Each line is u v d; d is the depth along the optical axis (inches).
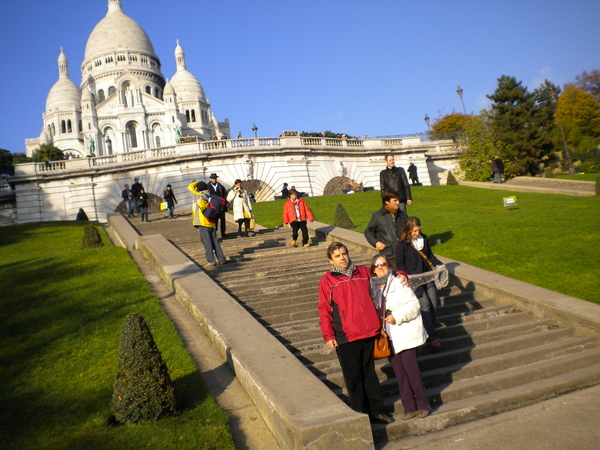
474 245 504.7
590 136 2253.9
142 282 410.9
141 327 227.3
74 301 370.9
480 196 975.6
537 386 246.8
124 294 381.4
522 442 198.4
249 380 235.6
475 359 277.0
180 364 265.0
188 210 1107.9
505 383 252.4
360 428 190.1
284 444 196.1
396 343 221.6
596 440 194.1
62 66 4227.4
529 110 1989.4
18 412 229.3
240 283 391.5
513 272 419.2
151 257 487.2
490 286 360.2
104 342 300.8
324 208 925.2
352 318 213.2
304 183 1492.4
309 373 229.0
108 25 3882.9
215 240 457.4
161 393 220.8
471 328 310.5
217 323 294.4
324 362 258.4
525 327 311.3
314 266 437.7
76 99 3934.5
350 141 1657.2
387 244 327.3
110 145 3351.4
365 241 491.5
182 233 697.0
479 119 1899.6
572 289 371.9
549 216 632.4
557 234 518.6
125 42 3814.0
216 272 428.8
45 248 776.9
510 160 1925.4
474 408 227.3
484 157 1808.6
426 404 218.5
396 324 222.8
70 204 1485.0
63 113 3850.9
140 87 3602.4
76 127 3850.9
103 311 348.5
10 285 421.1
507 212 711.1
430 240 546.0
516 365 272.8
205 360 275.1
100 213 1477.6
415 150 1717.5
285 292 363.9
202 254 514.9
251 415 224.2
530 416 220.5
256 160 1464.1
